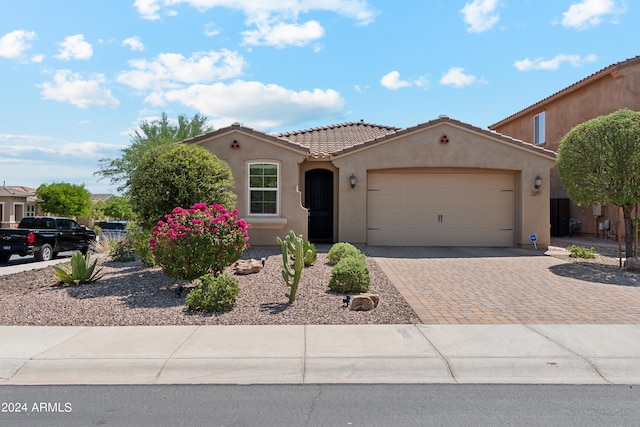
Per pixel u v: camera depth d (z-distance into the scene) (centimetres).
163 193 1126
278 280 1055
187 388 518
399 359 584
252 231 1603
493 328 709
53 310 828
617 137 1186
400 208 1731
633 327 714
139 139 3238
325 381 537
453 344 637
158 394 502
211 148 1603
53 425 434
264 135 1594
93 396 498
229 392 506
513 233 1736
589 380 541
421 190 1731
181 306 852
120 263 1414
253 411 460
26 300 905
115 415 453
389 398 490
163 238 937
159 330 707
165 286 1017
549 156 1673
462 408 466
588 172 1233
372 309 820
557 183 2392
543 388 518
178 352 607
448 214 1734
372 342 645
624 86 1920
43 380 543
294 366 569
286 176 1606
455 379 545
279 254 1452
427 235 1730
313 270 1174
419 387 520
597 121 1247
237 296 905
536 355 598
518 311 812
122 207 5462
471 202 1738
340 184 1680
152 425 433
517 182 1717
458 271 1202
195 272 928
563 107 2322
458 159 1675
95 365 569
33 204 4791
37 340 659
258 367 568
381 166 1675
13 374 554
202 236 912
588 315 787
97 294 951
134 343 644
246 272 1119
